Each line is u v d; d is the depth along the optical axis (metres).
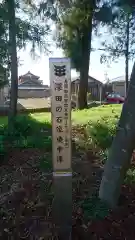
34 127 6.82
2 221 3.10
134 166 4.34
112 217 3.04
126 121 2.96
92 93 34.66
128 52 8.59
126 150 3.02
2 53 7.69
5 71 8.08
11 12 7.51
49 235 2.81
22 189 3.78
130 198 3.48
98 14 8.61
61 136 2.74
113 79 37.97
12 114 7.84
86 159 5.05
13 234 2.88
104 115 8.89
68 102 2.71
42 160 4.86
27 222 3.04
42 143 5.72
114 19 7.47
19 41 8.11
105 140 5.75
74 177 4.16
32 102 19.91
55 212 2.83
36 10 9.26
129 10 5.59
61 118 2.72
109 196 3.19
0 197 3.62
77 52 12.90
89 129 6.51
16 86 8.02
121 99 24.52
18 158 5.08
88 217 3.00
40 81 37.69
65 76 2.69
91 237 2.80
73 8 10.48
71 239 2.80
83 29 12.06
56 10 9.79
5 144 5.57
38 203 3.38
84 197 3.44
